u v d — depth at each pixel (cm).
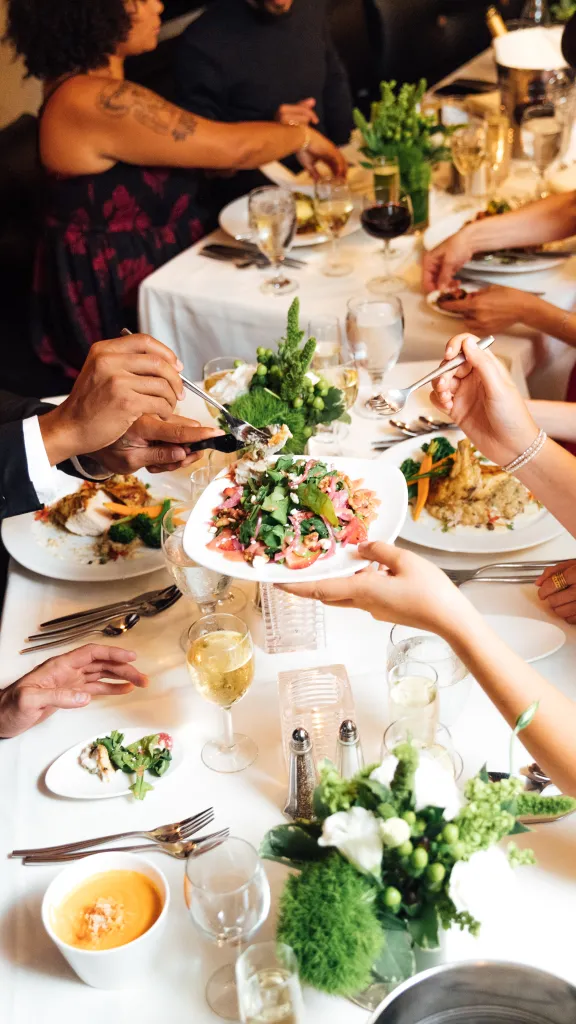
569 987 81
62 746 130
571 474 148
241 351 247
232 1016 96
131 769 124
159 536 162
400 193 257
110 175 308
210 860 95
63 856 114
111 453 161
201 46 354
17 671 144
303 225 275
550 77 295
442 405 153
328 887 87
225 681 117
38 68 303
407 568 116
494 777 118
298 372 158
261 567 120
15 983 102
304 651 143
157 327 254
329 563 120
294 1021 88
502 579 152
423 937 89
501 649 112
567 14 348
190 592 139
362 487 131
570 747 106
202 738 130
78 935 101
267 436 150
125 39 299
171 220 325
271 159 301
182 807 120
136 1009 99
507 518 165
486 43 523
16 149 461
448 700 120
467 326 223
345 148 326
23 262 439
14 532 170
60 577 158
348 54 571
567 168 293
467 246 237
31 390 347
